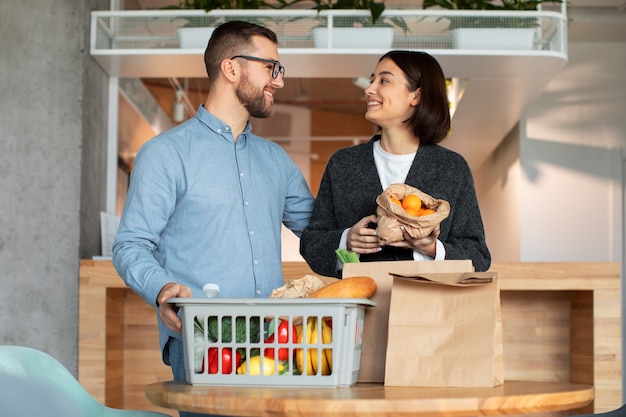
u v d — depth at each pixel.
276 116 9.97
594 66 5.95
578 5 5.54
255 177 2.19
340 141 10.21
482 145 6.94
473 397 1.36
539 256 5.89
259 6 4.43
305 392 1.46
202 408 1.40
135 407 4.17
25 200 4.12
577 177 5.91
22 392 1.78
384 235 1.93
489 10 4.39
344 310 1.56
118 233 2.03
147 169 2.06
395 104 2.22
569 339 4.11
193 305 1.59
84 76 4.21
